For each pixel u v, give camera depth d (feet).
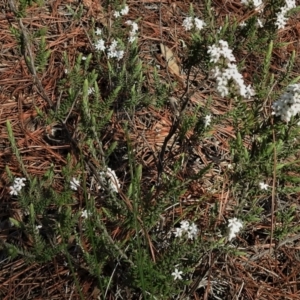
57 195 1.06
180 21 1.77
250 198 1.16
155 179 1.30
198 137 1.21
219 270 1.14
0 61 1.55
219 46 0.94
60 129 1.40
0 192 1.25
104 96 1.46
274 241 1.23
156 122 1.45
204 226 1.20
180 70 1.60
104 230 0.99
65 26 1.67
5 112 1.43
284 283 1.17
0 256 1.16
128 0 1.79
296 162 1.15
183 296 1.06
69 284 1.11
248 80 1.59
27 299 1.09
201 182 1.31
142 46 1.67
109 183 1.08
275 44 1.31
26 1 1.02
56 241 1.13
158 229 1.15
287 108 0.93
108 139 1.37
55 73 1.53
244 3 1.14
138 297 1.09
